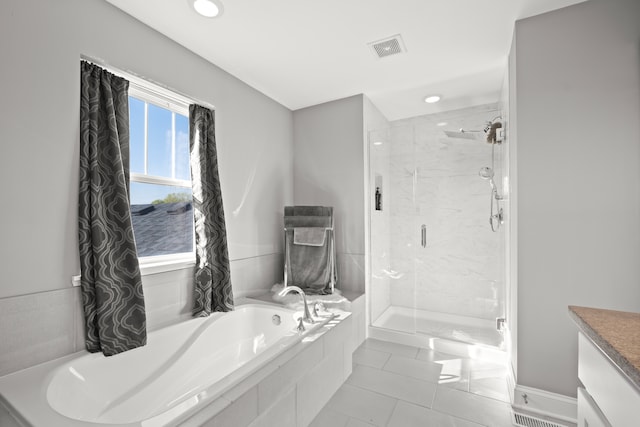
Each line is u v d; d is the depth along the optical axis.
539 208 1.82
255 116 2.87
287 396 1.57
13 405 1.13
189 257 2.29
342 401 1.97
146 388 1.71
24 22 1.38
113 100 1.73
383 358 2.59
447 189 3.08
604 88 1.68
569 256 1.75
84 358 1.50
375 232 3.19
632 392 0.56
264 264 2.96
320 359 1.89
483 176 2.92
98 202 1.61
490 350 2.53
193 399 1.20
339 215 3.15
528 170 1.84
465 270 3.09
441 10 1.81
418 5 1.77
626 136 1.64
